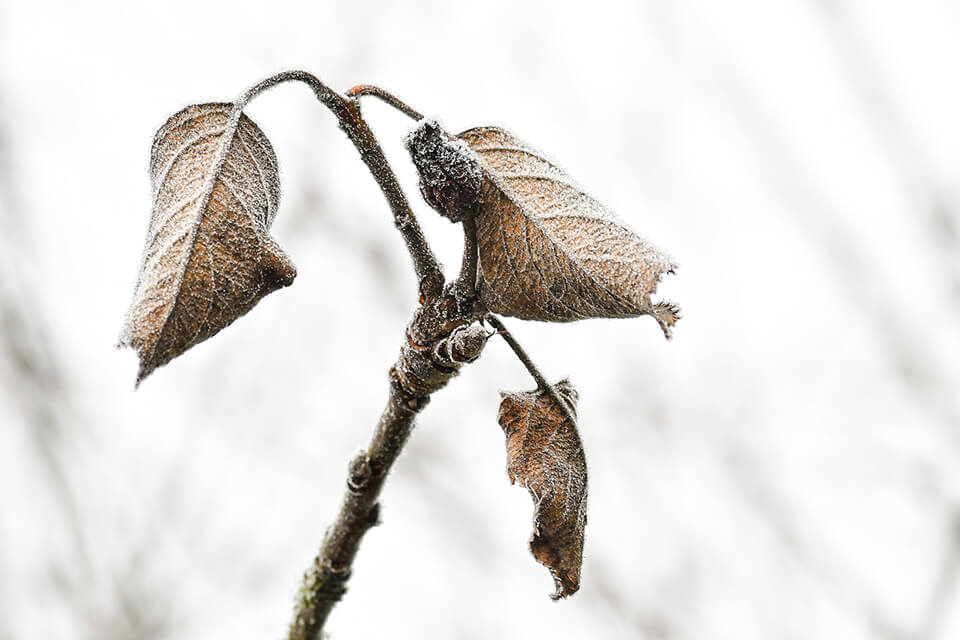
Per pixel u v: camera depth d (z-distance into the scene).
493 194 0.74
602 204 0.74
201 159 0.74
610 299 0.74
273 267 0.74
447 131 0.75
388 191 0.75
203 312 0.74
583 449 0.78
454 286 0.75
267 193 0.75
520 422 0.78
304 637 0.78
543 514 0.77
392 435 0.77
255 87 0.75
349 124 0.75
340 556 0.78
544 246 0.74
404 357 0.76
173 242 0.74
